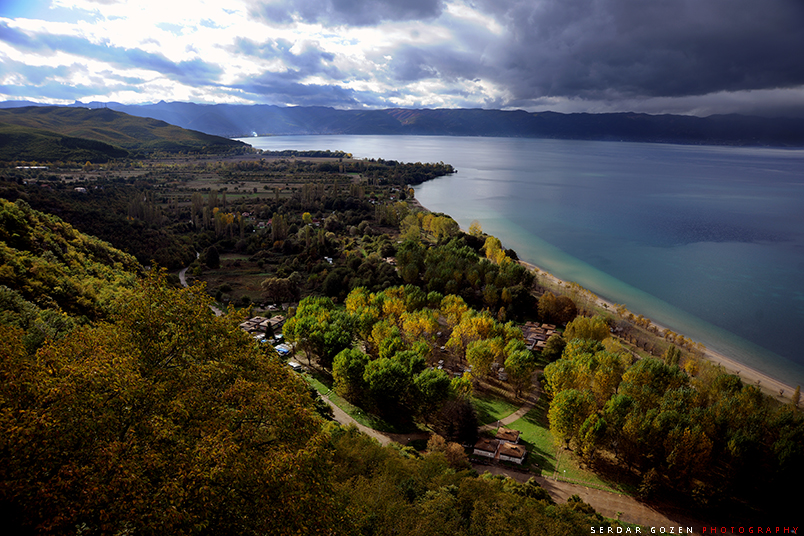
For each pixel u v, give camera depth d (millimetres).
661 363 89812
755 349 128500
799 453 63031
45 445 22781
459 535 44125
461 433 75375
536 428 81688
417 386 78562
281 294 140125
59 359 27875
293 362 101375
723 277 184750
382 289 142875
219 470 23625
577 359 92188
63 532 21719
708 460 64625
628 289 170875
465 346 105125
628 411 73562
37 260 81938
